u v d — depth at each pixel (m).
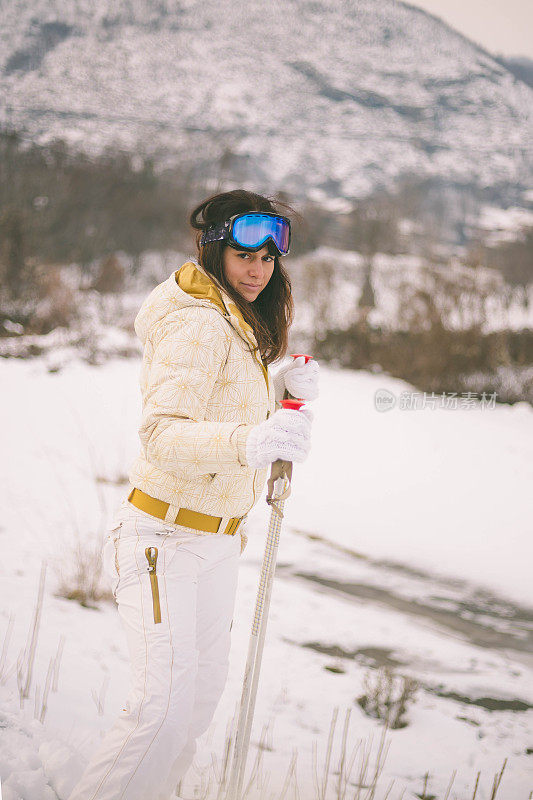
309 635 4.59
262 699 3.62
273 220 2.21
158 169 33.94
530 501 8.36
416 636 4.83
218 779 2.66
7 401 10.34
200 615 2.20
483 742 3.53
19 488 6.62
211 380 2.03
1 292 16.19
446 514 7.78
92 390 11.66
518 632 5.15
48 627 3.83
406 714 3.71
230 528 2.19
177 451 1.93
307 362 2.33
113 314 18.97
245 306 2.22
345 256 33.31
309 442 1.91
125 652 3.72
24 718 2.65
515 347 15.33
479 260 21.38
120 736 1.92
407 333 16.33
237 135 59.59
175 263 28.52
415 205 42.34
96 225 28.16
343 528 7.12
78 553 4.70
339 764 3.08
